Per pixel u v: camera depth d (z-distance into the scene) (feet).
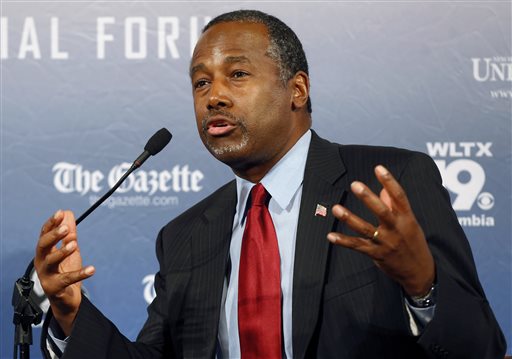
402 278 20.24
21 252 37.76
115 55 38.58
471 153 37.76
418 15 38.17
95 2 38.65
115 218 38.09
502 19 38.01
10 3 38.47
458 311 20.92
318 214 25.02
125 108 38.45
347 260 24.22
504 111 37.81
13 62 38.37
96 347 23.63
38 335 36.81
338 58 38.19
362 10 38.32
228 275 26.23
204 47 25.67
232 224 27.14
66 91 38.37
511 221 37.47
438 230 23.54
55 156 38.11
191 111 38.52
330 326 23.62
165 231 29.01
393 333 23.31
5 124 38.14
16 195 37.93
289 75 25.98
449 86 37.96
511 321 37.06
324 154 26.53
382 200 19.80
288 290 24.66
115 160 38.29
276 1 38.52
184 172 38.34
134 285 37.93
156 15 38.70
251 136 25.14
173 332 26.40
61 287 21.76
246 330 24.30
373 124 38.04
